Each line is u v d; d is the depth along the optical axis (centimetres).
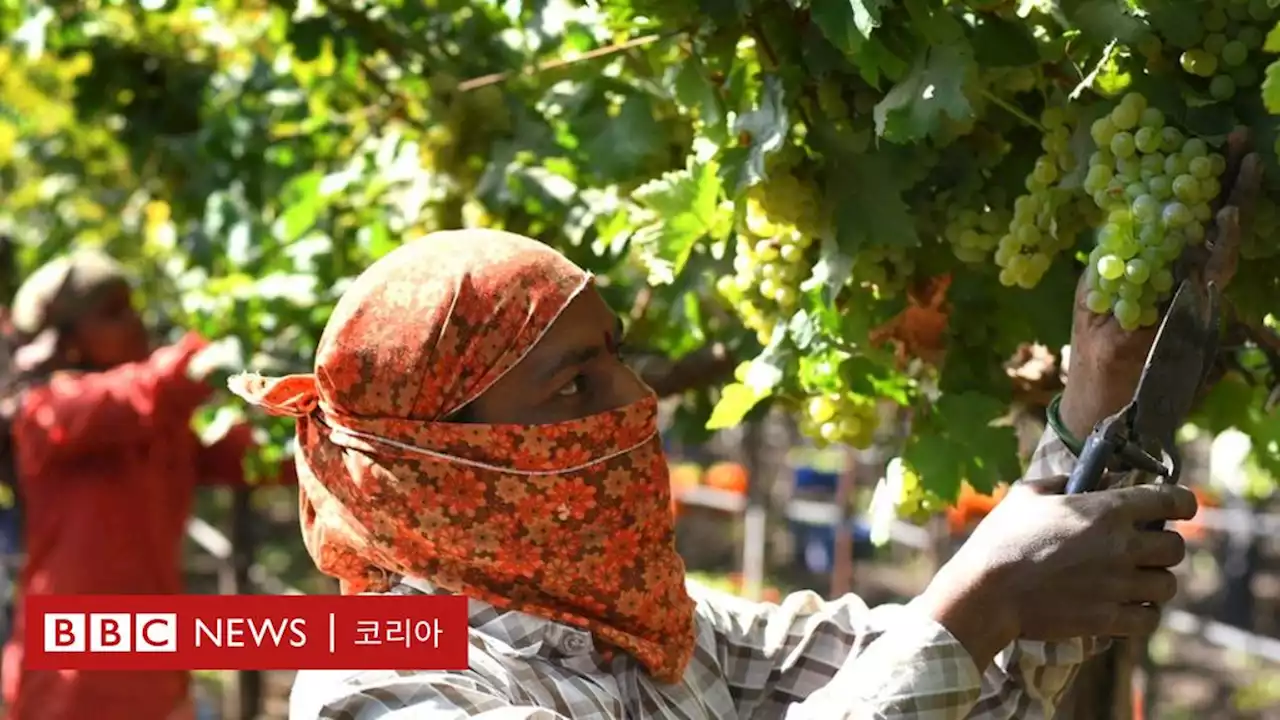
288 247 306
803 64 160
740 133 165
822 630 167
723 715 158
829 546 828
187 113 352
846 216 162
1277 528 606
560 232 255
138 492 381
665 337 253
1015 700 147
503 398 139
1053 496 131
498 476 138
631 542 143
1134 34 140
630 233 210
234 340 306
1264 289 153
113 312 394
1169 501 128
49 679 371
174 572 393
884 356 177
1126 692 184
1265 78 139
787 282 173
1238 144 136
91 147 455
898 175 160
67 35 341
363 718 131
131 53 346
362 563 150
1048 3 146
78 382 380
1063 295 167
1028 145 165
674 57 182
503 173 243
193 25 331
